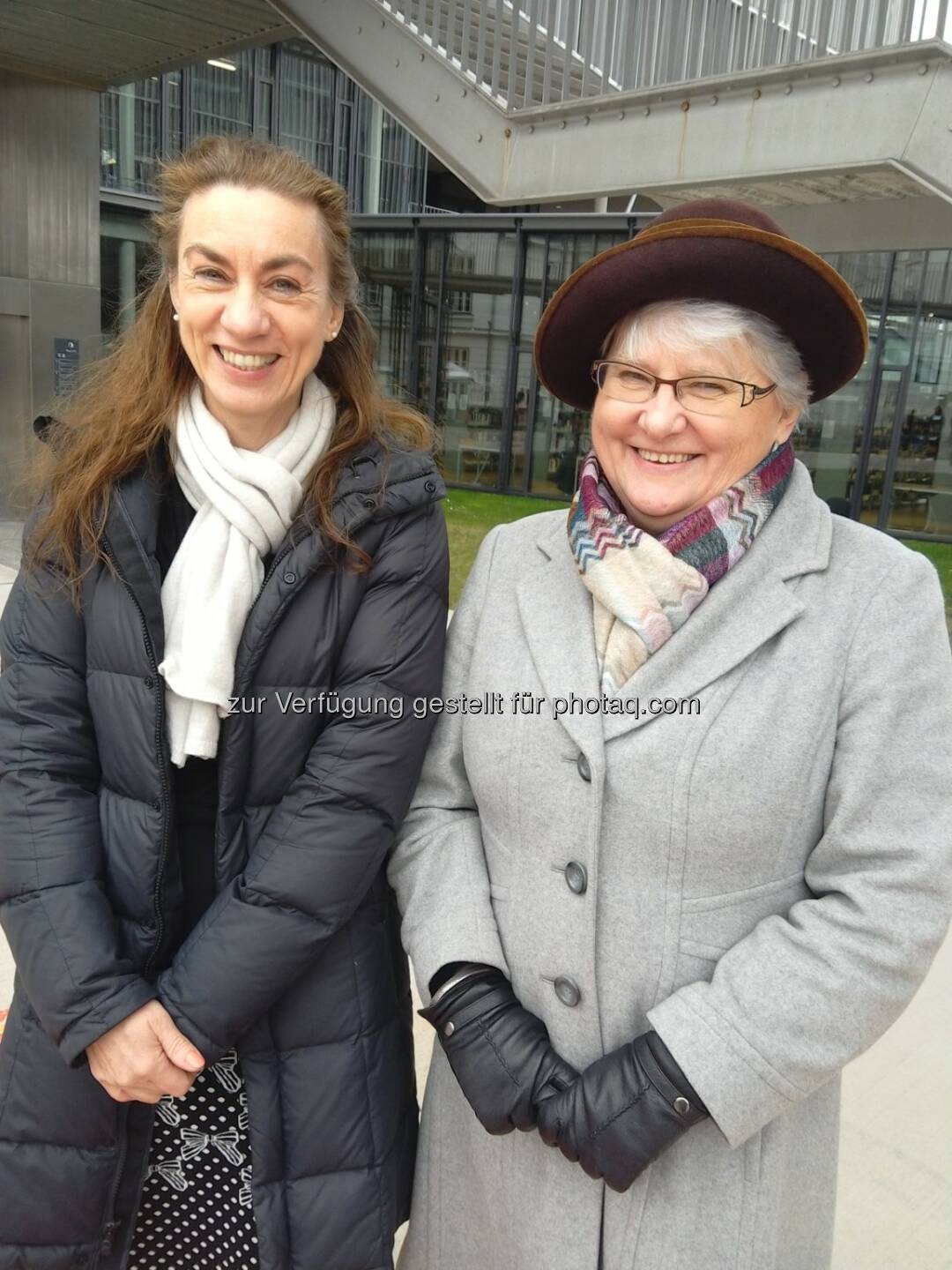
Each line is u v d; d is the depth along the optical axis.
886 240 4.06
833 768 1.15
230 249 1.27
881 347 11.91
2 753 1.37
